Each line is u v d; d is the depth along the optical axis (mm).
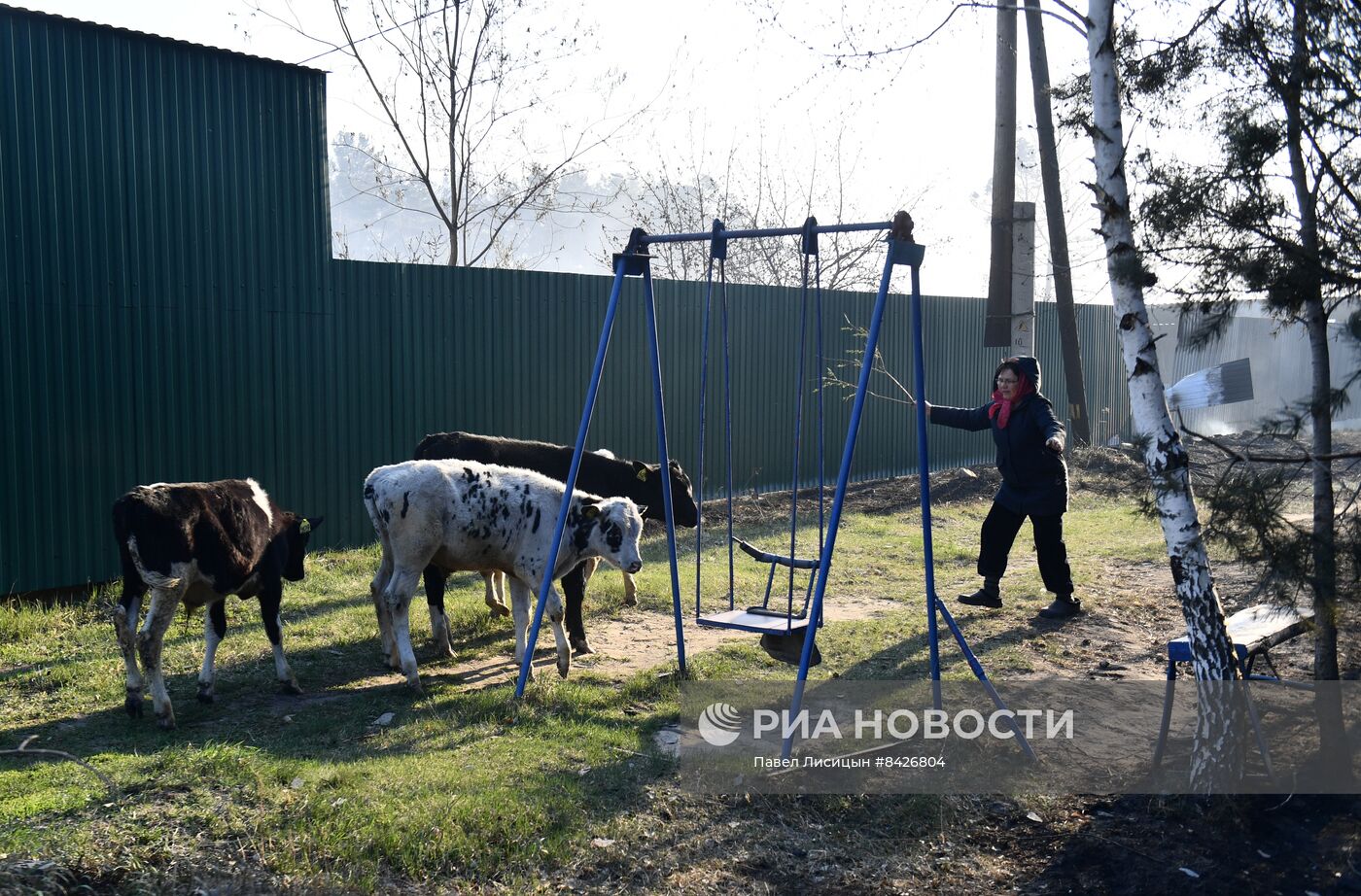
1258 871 4629
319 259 11180
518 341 12945
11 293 8977
